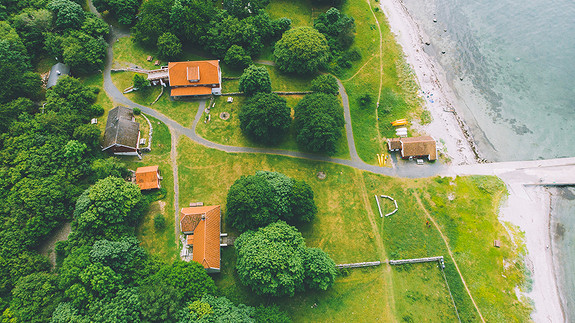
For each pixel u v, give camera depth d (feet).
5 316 163.94
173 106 268.21
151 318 165.07
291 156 255.09
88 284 171.63
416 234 227.61
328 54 289.12
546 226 233.35
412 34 325.42
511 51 312.71
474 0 346.54
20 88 239.50
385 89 289.94
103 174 214.90
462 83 297.74
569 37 315.99
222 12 293.23
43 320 164.96
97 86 270.87
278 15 321.73
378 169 253.03
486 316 202.90
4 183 200.75
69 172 215.92
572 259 223.51
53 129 223.92
